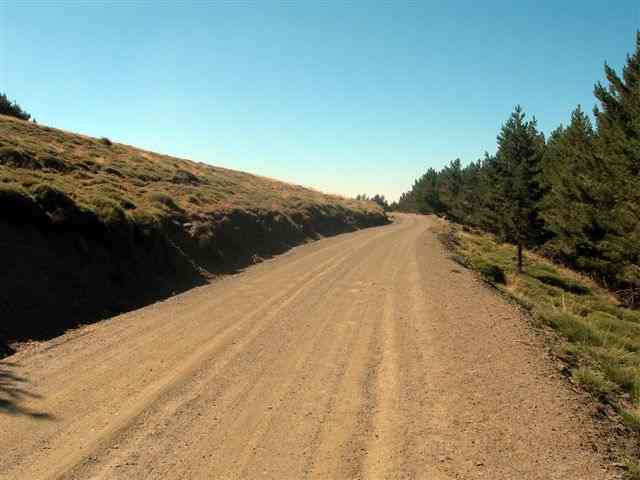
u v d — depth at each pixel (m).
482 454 5.20
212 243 22.31
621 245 22.69
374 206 85.69
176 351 8.80
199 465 5.01
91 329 10.50
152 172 33.84
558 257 38.38
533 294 21.47
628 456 5.40
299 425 5.93
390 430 5.78
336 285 15.83
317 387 7.15
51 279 11.88
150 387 7.08
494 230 43.91
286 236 35.06
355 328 10.46
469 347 8.93
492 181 34.69
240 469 4.94
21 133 29.53
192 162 58.09
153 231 18.03
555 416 6.14
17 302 10.30
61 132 36.53
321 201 61.47
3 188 12.75
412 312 11.81
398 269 19.47
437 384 7.18
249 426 5.89
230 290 15.46
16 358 8.33
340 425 5.92
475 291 14.74
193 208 26.14
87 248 13.98
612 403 7.27
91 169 26.16
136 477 4.77
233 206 31.11
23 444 5.36
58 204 14.21
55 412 6.19
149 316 11.77
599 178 26.95
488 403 6.49
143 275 15.54
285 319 11.26
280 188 63.50
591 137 34.22
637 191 21.06
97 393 6.83
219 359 8.37
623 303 25.48
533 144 31.23
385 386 7.17
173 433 5.69
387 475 4.82
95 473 4.82
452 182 74.38
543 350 9.10
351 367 8.01
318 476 4.82
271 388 7.11
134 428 5.79
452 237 44.38
